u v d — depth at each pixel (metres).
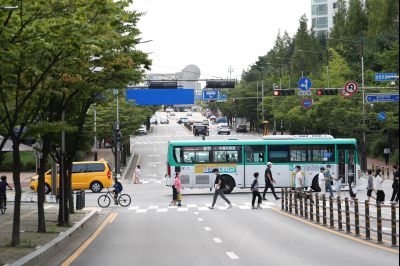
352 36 164.38
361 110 115.38
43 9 27.05
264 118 186.62
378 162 125.88
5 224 43.94
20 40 27.03
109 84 41.66
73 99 42.88
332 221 41.97
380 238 33.28
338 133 128.25
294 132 159.88
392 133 125.88
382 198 55.81
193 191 84.06
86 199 72.56
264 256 28.58
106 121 116.19
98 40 27.94
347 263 25.73
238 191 81.44
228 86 100.56
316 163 75.06
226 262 26.72
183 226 44.94
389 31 151.88
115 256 29.83
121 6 39.94
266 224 44.97
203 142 75.06
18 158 31.70
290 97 150.50
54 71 32.88
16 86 31.09
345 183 75.06
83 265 26.84
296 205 52.16
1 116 32.78
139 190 85.44
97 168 81.81
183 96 120.06
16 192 31.67
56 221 45.56
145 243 35.31
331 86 125.88
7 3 26.00
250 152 75.31
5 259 26.95
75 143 47.94
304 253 29.44
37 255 27.47
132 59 42.25
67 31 27.20
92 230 43.50
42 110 40.56
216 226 44.28
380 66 143.62
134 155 147.75
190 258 28.41
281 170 74.94
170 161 74.88
